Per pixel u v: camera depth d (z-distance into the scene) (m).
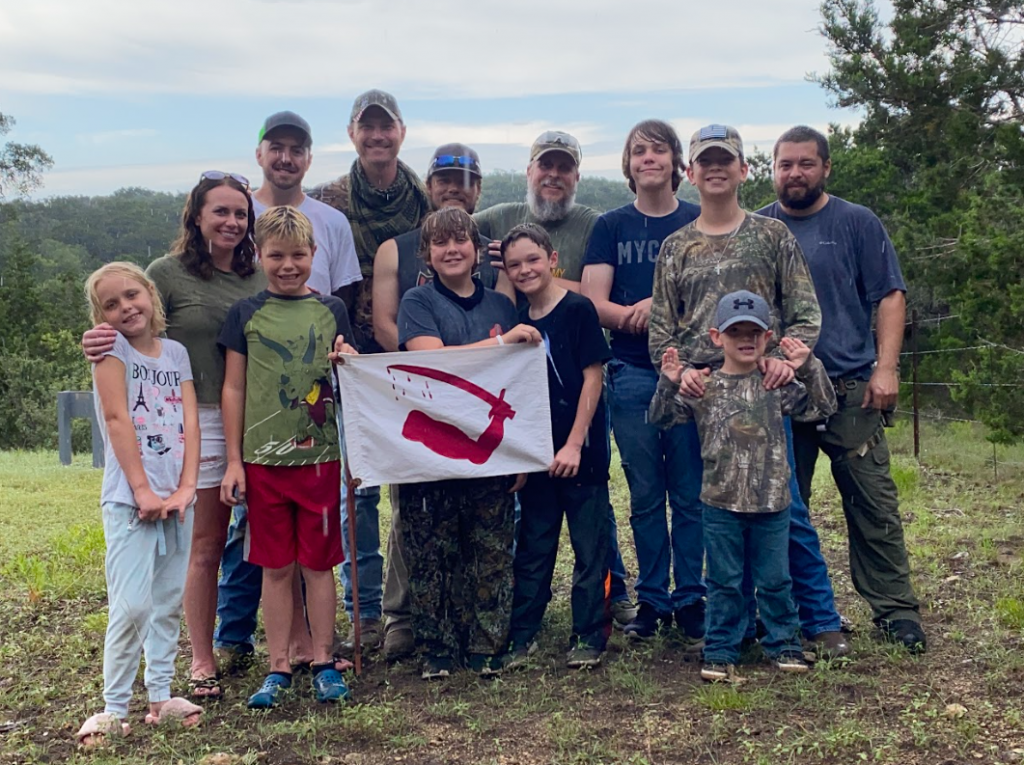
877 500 4.94
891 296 4.98
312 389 4.58
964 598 5.64
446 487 4.80
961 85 16.33
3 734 4.28
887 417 5.04
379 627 5.43
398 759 3.86
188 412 4.43
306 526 4.57
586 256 5.47
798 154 5.02
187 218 4.77
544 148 5.58
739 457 4.53
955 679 4.39
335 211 5.57
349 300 5.69
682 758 3.75
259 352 4.58
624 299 5.39
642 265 5.36
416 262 5.36
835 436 4.98
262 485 4.54
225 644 5.11
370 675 4.89
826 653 4.72
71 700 4.68
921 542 7.11
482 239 5.45
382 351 5.64
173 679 4.88
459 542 4.90
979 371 11.41
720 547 4.57
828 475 10.39
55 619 6.00
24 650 5.38
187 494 4.32
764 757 3.67
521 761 3.80
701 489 4.76
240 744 4.04
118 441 4.15
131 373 4.25
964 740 3.75
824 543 7.38
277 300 4.69
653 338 4.93
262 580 4.88
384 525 8.38
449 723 4.21
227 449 4.61
